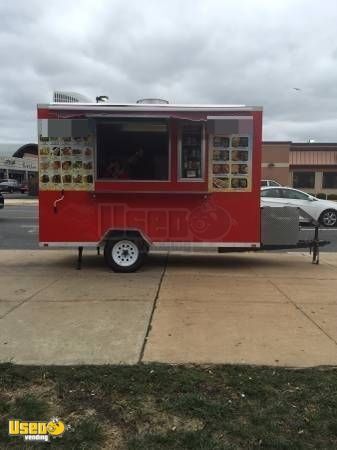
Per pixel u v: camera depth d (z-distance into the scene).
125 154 8.46
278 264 9.53
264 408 3.51
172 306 6.16
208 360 4.38
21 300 6.47
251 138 8.45
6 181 53.38
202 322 5.49
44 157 8.45
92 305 6.20
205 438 3.15
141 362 4.32
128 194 8.49
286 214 8.72
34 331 5.17
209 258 10.20
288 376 4.03
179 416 3.43
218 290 7.09
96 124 8.36
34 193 41.44
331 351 4.62
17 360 4.38
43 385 3.89
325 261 9.98
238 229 8.61
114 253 8.52
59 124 8.34
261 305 6.23
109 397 3.70
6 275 8.21
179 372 4.10
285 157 43.06
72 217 8.53
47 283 7.55
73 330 5.20
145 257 9.00
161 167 8.48
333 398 3.65
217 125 8.36
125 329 5.23
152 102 8.55
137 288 7.18
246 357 4.45
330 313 5.89
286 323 5.47
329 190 43.69
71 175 8.47
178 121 8.38
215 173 8.51
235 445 3.08
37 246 12.08
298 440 3.13
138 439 3.15
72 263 9.47
